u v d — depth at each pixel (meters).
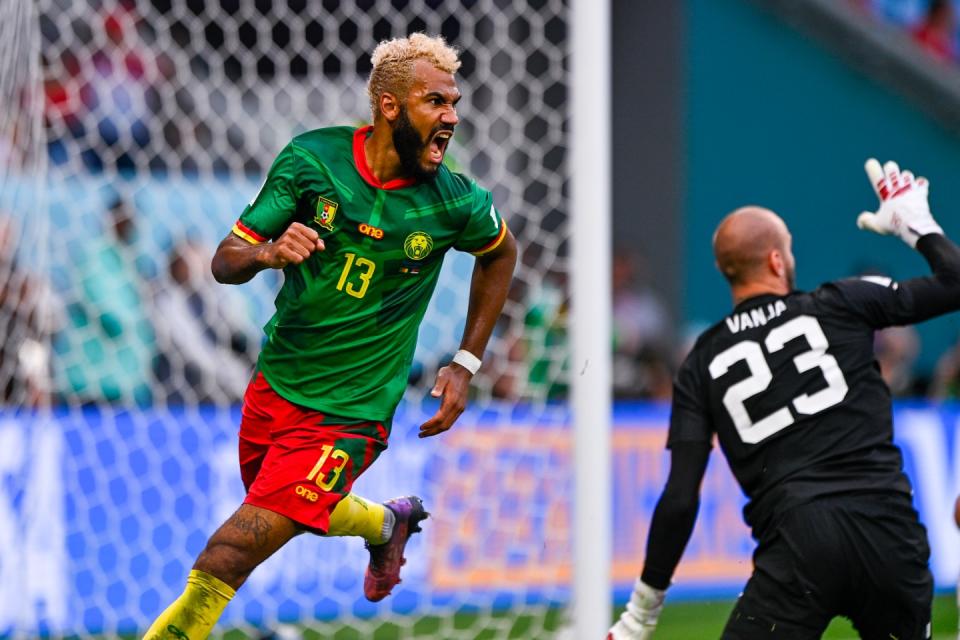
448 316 27.66
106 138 31.19
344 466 13.33
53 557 23.31
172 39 33.69
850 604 14.00
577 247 19.28
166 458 24.72
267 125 31.38
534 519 24.80
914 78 44.12
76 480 23.81
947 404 31.34
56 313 25.75
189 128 30.75
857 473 14.06
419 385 27.39
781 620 13.77
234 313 27.44
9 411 23.44
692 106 41.62
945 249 14.70
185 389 26.03
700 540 28.61
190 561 24.53
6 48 20.92
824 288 15.01
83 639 23.06
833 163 43.28
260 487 13.18
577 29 19.39
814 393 14.36
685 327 41.12
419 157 12.75
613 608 26.98
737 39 42.25
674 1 41.56
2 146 24.08
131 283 26.73
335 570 24.89
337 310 13.16
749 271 15.25
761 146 42.44
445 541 24.83
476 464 24.98
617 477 27.95
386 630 25.00
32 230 23.53
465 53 34.75
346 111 31.20
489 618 24.62
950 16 46.88
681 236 41.44
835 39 43.12
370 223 12.95
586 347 19.17
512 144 34.03
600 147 19.33
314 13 31.16
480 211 13.49
